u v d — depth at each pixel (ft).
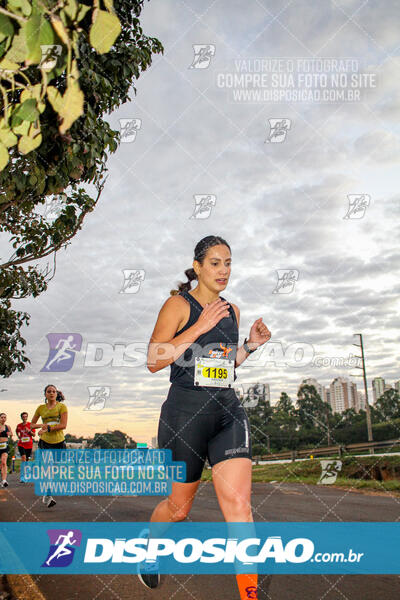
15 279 17.37
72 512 16.65
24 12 3.26
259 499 19.95
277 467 36.63
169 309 8.36
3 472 30.07
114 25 3.38
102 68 10.68
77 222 15.38
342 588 7.97
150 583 8.28
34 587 7.93
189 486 8.34
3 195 9.68
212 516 15.08
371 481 25.16
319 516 15.01
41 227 15.43
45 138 8.82
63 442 19.43
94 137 9.57
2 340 22.22
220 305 8.02
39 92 3.57
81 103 3.52
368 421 38.04
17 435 31.32
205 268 8.55
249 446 7.86
